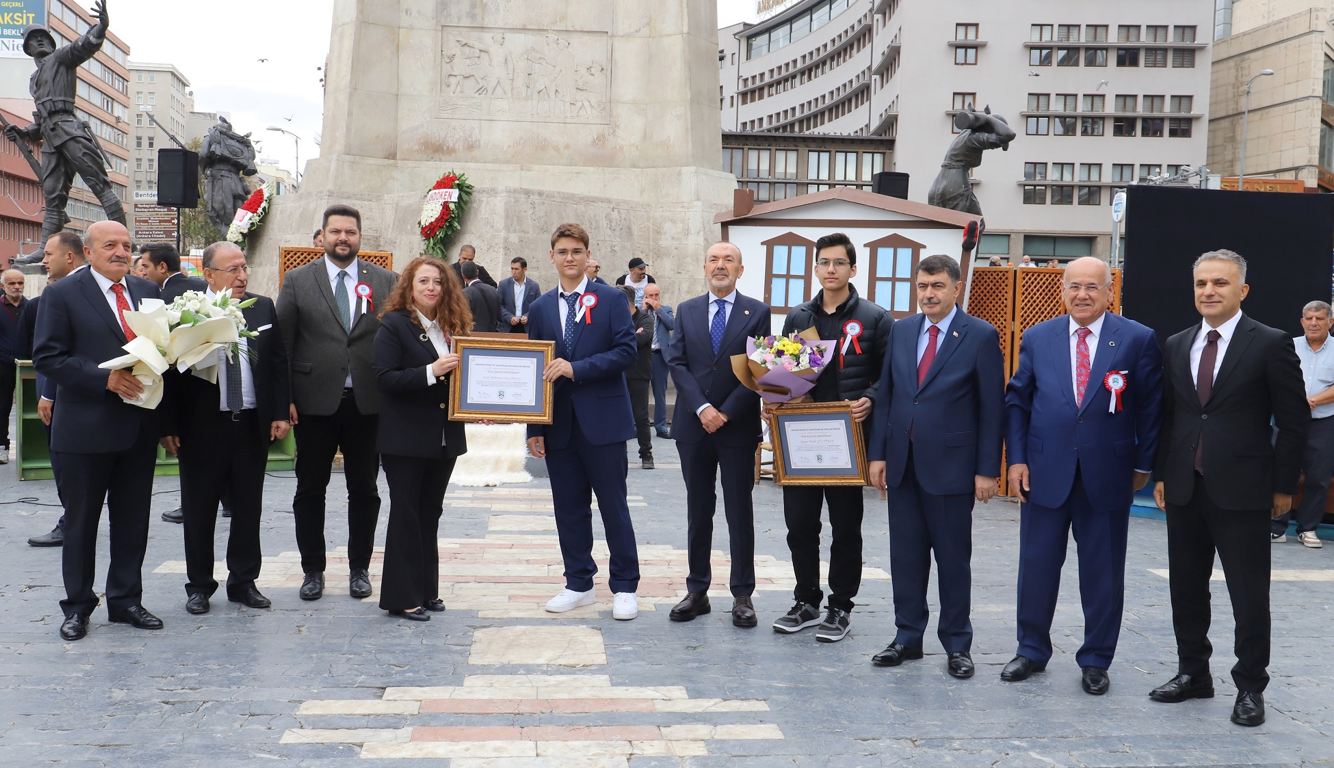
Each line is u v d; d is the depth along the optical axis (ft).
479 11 51.42
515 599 19.49
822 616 18.51
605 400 18.44
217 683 14.48
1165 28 230.48
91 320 16.78
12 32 153.99
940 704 14.42
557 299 18.81
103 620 17.60
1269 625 14.15
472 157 51.44
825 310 18.20
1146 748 13.00
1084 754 12.75
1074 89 232.53
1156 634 18.11
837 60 294.25
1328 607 20.52
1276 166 251.60
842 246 17.78
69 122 69.62
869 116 265.54
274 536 24.22
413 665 15.47
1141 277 29.45
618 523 18.43
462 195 47.67
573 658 15.99
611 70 52.06
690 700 14.28
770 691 14.74
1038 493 15.57
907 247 31.91
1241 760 12.67
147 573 20.81
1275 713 14.37
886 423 16.70
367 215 50.08
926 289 16.21
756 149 209.97
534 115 51.75
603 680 15.02
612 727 13.20
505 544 24.03
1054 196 234.58
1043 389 15.78
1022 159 233.96
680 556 23.27
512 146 51.62
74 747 12.20
